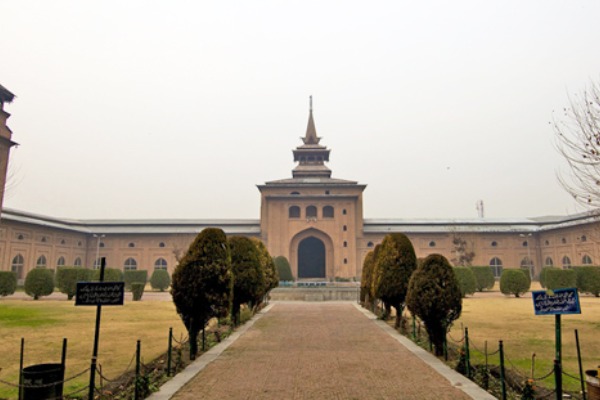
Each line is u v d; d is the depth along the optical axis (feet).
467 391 18.13
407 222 132.36
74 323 39.27
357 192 128.98
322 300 75.36
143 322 40.40
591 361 23.75
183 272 25.55
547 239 122.83
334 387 18.83
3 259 96.73
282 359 24.64
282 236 123.03
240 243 40.34
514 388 19.03
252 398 17.29
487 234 127.03
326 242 124.06
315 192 129.08
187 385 19.19
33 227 106.93
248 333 34.78
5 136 76.84
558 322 15.21
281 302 69.77
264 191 129.18
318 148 146.92
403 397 17.38
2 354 25.52
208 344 28.94
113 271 77.87
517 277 74.74
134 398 16.92
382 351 26.96
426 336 31.94
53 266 113.80
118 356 25.30
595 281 72.84
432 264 25.90
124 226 131.95
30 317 43.39
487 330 35.04
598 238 86.74
